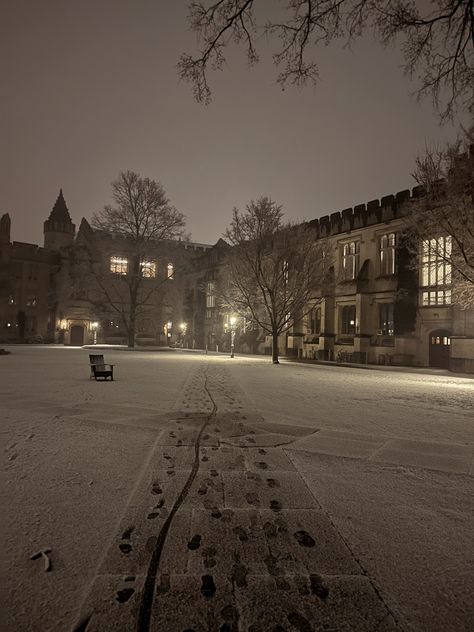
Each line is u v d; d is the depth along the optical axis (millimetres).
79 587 2684
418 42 5508
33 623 2340
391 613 2439
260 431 7117
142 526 3477
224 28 5625
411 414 9461
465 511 3959
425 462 5531
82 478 4695
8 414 8375
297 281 31094
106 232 49781
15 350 39406
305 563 2959
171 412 8711
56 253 63625
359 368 28000
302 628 2293
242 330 49000
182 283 64312
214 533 3367
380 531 3494
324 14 5438
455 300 23188
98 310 54844
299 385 15406
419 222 20188
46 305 62000
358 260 36656
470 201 17438
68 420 7844
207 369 22219
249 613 2414
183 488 4348
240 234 31578
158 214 47188
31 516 3705
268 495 4215
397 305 31344
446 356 28562
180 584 2680
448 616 2428
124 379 15930
